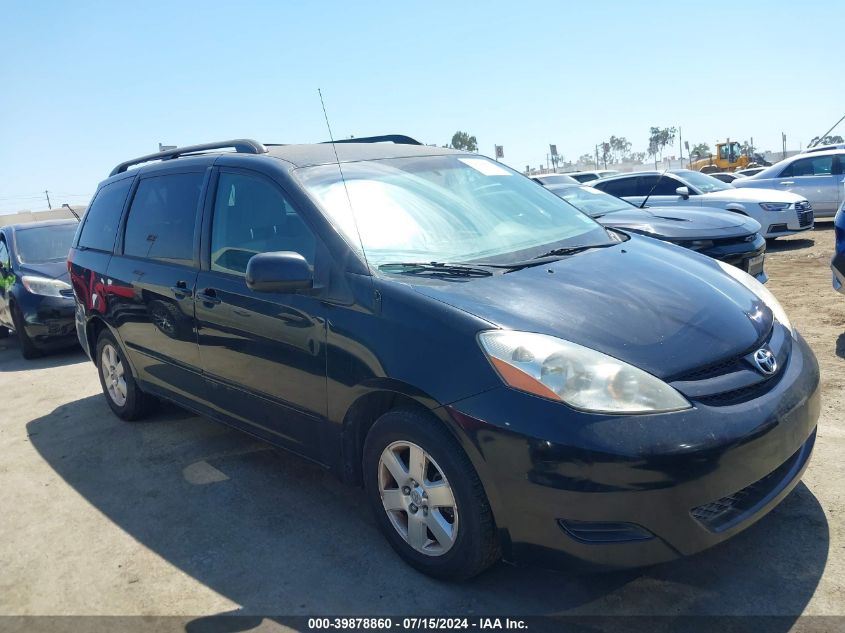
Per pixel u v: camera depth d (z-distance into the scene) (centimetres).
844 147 1490
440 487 285
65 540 368
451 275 316
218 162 416
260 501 389
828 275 896
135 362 494
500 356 264
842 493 339
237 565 327
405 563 314
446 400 270
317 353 324
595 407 249
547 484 249
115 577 328
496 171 441
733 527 261
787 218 1178
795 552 297
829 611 261
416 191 379
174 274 425
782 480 283
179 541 355
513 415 255
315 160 385
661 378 258
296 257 319
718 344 278
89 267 527
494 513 266
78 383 693
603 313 285
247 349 367
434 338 280
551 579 295
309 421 341
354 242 327
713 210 813
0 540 375
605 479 242
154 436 506
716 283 335
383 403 313
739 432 253
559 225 401
